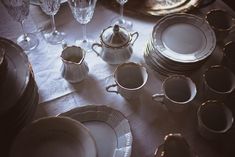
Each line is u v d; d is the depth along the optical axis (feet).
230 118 2.51
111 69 3.08
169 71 2.93
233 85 2.68
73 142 2.35
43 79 2.98
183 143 2.29
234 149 2.61
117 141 2.53
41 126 2.37
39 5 3.47
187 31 3.05
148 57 3.05
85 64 2.93
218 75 2.79
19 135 2.33
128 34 2.98
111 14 3.48
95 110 2.65
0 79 2.45
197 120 2.69
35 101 2.69
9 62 2.59
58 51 3.19
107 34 2.98
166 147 2.30
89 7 2.88
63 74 2.92
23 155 2.28
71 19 3.43
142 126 2.73
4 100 2.39
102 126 2.60
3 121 2.38
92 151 2.27
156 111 2.82
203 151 2.60
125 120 2.61
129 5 3.46
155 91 2.93
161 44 2.96
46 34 3.31
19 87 2.46
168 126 2.74
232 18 3.15
